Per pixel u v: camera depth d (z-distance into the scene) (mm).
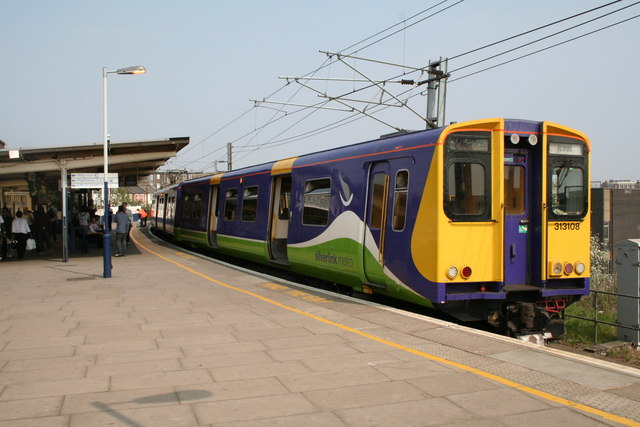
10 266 16250
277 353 6035
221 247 18000
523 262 8234
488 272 7867
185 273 13797
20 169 16766
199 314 8320
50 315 8312
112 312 8531
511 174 8219
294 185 12742
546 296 8086
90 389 4840
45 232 23047
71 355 5996
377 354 5957
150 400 4547
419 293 8078
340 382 5000
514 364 5527
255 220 14961
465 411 4273
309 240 11750
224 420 4109
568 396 4582
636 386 4805
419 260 8031
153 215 38312
